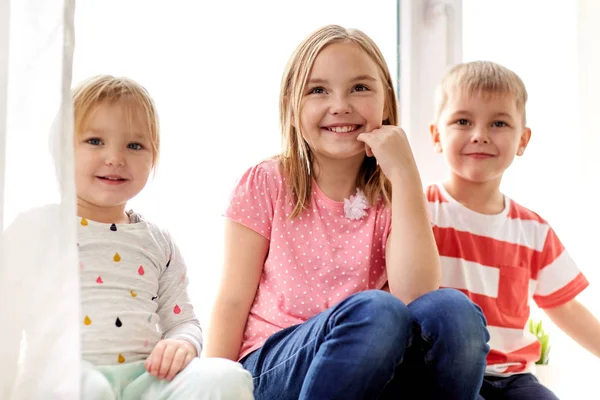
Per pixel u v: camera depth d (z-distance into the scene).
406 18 1.66
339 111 1.28
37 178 0.97
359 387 1.02
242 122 1.52
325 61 1.29
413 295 1.22
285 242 1.30
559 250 1.52
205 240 1.47
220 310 1.28
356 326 1.03
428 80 1.68
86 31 1.38
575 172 1.69
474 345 1.06
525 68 1.75
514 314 1.46
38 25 0.98
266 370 1.17
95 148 1.17
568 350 1.67
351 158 1.35
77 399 0.93
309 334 1.11
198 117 1.49
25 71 0.97
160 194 1.45
